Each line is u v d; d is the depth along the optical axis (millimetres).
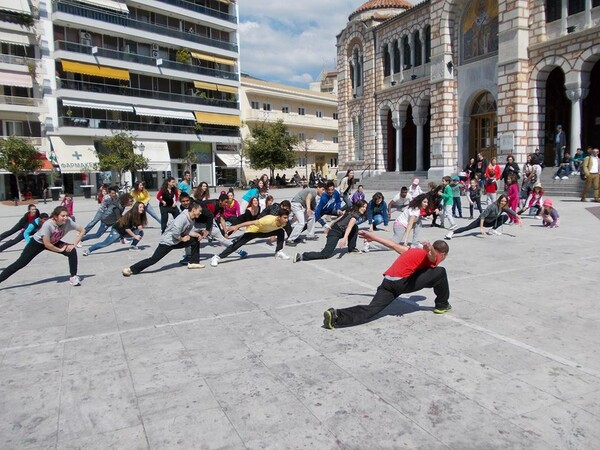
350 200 16156
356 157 44062
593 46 23031
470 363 4926
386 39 38562
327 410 4070
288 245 12703
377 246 12023
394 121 38125
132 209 12469
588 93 25781
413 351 5273
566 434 3646
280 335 5883
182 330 6176
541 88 26062
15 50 41562
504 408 4039
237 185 55656
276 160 53688
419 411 4020
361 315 6035
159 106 49812
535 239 12391
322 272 9305
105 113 46594
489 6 28453
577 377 4562
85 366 5137
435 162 32188
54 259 11758
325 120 68625
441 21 30938
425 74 34844
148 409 4184
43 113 42625
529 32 26031
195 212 9656
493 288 7738
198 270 9844
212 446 3609
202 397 4363
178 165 53875
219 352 5406
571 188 22719
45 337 6066
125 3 47125
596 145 28172
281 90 62969
